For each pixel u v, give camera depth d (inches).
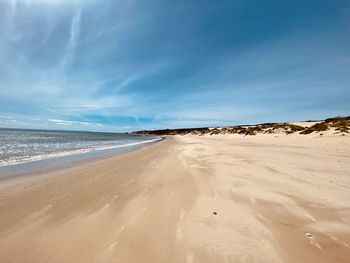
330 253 129.1
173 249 131.6
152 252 128.6
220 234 149.9
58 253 126.9
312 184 271.4
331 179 295.6
